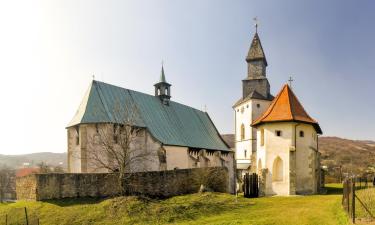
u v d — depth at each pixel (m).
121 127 42.53
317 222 22.05
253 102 66.62
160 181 35.09
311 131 42.84
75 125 43.53
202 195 34.50
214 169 39.03
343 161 103.44
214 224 24.64
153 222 27.33
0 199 82.50
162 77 59.38
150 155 48.41
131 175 34.12
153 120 52.66
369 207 23.31
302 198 35.50
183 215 28.62
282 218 24.45
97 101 45.62
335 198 33.69
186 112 63.66
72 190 33.50
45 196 33.00
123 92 51.28
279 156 40.94
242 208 30.50
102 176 34.03
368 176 53.47
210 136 64.25
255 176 40.06
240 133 70.62
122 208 29.77
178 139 53.94
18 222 29.09
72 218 28.75
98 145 42.06
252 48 69.75
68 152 44.56
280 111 42.38
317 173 44.25
